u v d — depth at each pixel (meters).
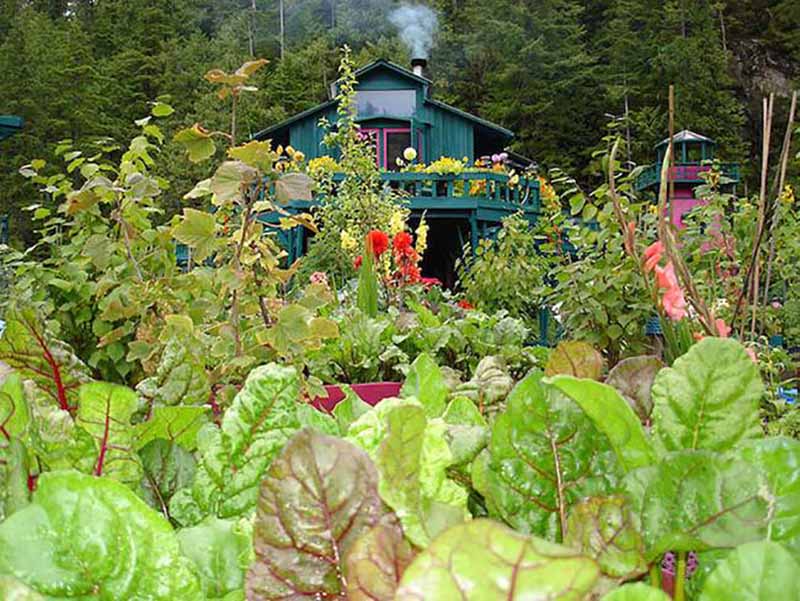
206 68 44.47
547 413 0.62
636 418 0.55
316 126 18.78
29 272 3.64
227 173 1.82
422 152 18.72
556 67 39.62
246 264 1.94
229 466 0.69
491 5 43.53
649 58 38.75
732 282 4.09
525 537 0.37
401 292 4.88
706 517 0.52
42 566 0.48
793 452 0.52
